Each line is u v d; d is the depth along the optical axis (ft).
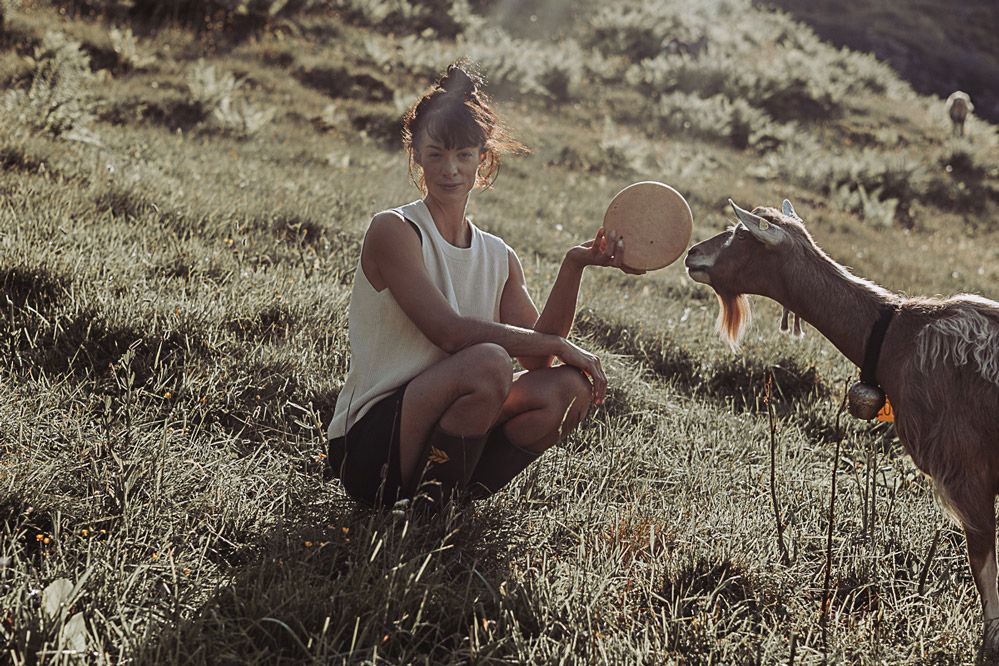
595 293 21.68
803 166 59.67
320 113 47.26
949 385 9.41
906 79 109.91
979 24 128.98
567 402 9.97
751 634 9.02
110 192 20.83
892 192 60.49
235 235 19.89
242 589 8.65
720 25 94.27
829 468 14.12
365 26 70.38
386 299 9.85
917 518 12.42
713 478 12.64
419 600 8.71
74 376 12.25
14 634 7.40
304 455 11.69
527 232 30.14
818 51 96.22
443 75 10.11
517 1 87.25
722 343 19.10
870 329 10.14
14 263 14.19
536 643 8.43
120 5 54.90
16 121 26.50
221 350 13.51
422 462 9.82
